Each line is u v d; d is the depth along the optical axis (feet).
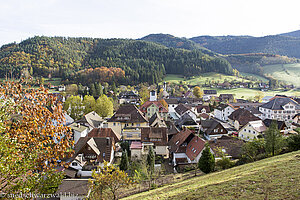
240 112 270.67
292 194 52.95
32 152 48.14
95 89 501.56
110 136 180.34
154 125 215.31
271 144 124.26
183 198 68.28
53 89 560.61
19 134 46.85
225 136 186.91
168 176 130.21
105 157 147.74
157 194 85.30
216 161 133.28
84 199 104.32
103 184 89.15
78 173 136.05
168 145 181.37
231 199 58.34
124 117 213.05
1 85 46.88
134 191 109.09
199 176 114.11
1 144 43.52
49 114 47.03
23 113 46.52
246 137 209.46
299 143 124.16
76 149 148.15
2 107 46.32
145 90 510.17
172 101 387.34
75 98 288.10
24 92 47.34
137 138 196.24
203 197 64.54
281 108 293.43
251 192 60.23
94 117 241.76
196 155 144.46
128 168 136.05
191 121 245.65
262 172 76.59
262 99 481.05
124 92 526.57
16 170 45.68
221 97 499.51
